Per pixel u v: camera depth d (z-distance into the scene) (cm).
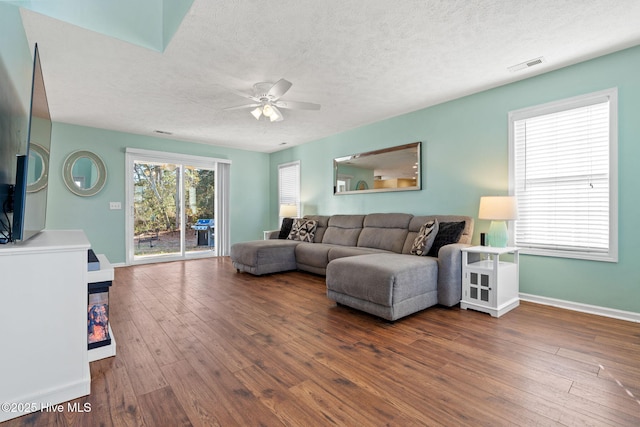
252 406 149
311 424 137
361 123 484
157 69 292
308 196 614
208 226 651
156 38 259
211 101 379
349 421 139
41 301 150
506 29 232
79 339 159
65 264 157
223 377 175
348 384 168
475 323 259
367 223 462
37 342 149
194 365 188
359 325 255
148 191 568
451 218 362
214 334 235
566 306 298
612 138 270
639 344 216
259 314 281
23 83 210
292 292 358
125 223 529
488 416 142
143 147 550
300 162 632
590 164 287
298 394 159
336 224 508
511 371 181
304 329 246
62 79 313
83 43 244
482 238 325
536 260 317
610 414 143
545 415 142
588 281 286
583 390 162
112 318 270
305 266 459
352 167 518
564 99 296
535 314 281
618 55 267
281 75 308
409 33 237
